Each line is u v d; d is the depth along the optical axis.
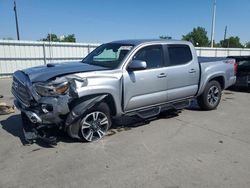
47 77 4.60
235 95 10.27
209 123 6.32
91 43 22.08
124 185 3.57
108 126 5.28
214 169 4.01
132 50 5.47
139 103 5.59
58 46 20.44
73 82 4.54
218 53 30.81
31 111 4.67
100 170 3.96
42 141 5.06
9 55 18.27
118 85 5.14
